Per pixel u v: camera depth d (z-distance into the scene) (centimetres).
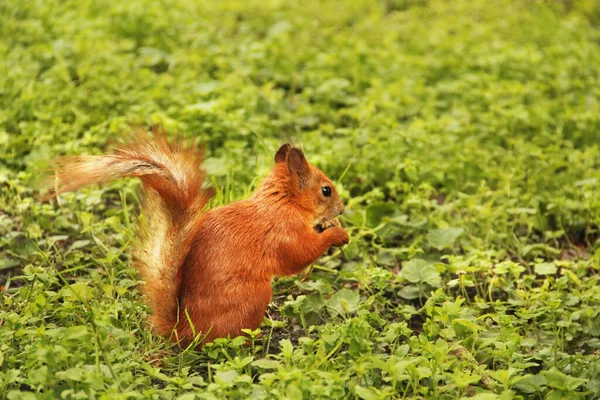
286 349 816
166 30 1798
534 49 1881
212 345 851
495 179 1355
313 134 1409
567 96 1644
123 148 901
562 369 889
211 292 873
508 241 1202
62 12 1858
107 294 962
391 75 1691
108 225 1153
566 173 1374
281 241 916
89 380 735
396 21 2066
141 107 1404
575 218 1268
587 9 2275
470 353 874
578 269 1100
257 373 877
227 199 1155
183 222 884
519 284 1053
